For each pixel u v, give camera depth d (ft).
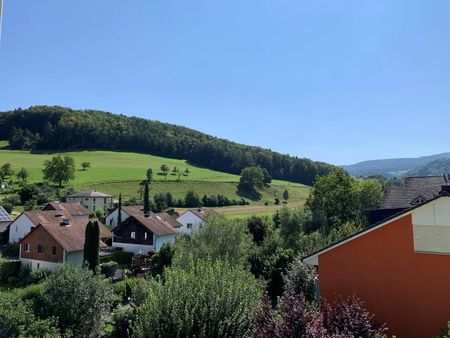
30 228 189.06
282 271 77.10
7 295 66.18
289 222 150.82
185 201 328.08
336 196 176.35
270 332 29.58
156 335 40.09
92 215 263.49
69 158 353.92
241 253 100.78
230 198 352.69
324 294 45.16
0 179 335.26
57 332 62.69
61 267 77.00
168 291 42.70
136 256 158.10
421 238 40.86
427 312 39.96
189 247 106.83
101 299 75.87
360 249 43.75
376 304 42.47
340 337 26.32
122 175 389.60
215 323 40.14
